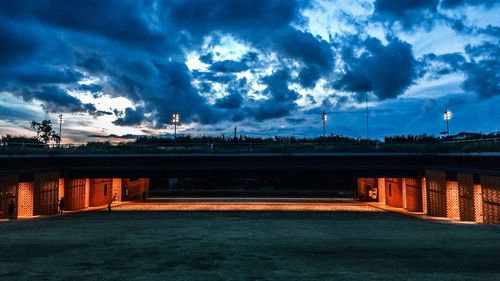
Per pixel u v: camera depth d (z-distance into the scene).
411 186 43.91
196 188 78.88
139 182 59.97
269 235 21.12
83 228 24.55
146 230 23.30
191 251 15.66
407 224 27.98
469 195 32.59
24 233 21.80
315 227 25.42
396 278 10.94
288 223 28.02
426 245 17.33
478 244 17.52
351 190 74.81
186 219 31.53
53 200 40.88
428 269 12.20
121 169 44.22
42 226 26.05
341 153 42.88
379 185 53.69
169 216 36.06
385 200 51.62
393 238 19.89
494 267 12.48
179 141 70.56
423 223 29.00
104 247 16.64
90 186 48.50
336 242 18.42
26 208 37.00
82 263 13.11
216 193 66.19
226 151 43.94
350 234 21.70
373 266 12.73
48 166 41.19
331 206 47.09
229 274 11.55
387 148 43.09
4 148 38.28
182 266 12.72
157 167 44.34
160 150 44.78
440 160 39.62
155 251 15.64
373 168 43.25
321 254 15.08
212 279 10.91
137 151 44.66
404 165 42.44
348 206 47.47
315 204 49.66
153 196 64.19
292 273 11.66
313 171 44.59
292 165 44.06
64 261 13.45
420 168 41.97
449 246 16.94
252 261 13.61
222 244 17.66
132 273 11.63
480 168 31.20
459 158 34.75
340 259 14.03
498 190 28.77
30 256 14.40
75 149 45.44
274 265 12.91
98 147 47.34
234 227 25.11
